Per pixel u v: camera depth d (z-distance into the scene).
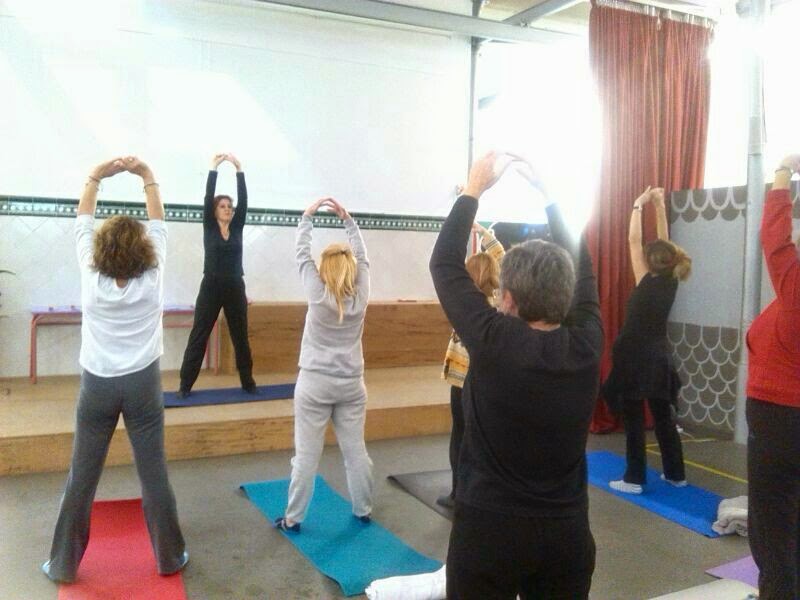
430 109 7.09
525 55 7.90
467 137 7.27
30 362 5.69
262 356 6.20
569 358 1.71
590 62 5.77
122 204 5.95
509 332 1.70
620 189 5.90
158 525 3.06
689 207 6.02
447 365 3.78
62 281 5.83
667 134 6.08
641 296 4.30
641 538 3.72
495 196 8.47
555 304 1.75
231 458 4.75
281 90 6.44
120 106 5.90
